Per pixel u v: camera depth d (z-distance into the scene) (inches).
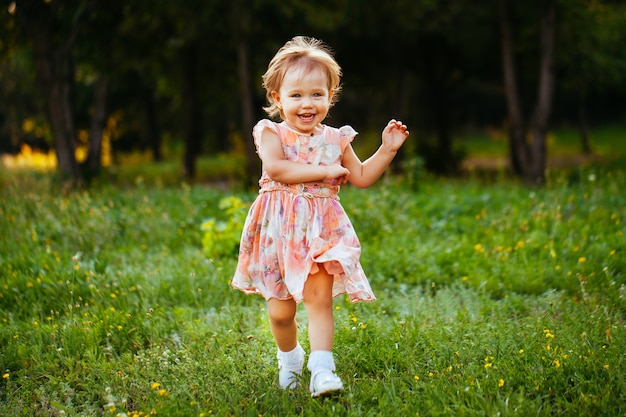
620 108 1440.7
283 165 119.1
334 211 122.0
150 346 150.8
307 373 128.3
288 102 121.8
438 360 129.5
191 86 681.6
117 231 259.1
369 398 117.9
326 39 591.2
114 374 134.2
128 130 1283.2
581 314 157.6
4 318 168.2
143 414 113.3
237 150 1258.6
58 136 445.4
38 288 185.3
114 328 156.3
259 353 142.1
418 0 527.5
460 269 200.7
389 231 253.4
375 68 704.4
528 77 691.4
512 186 411.2
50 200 285.6
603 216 267.3
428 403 111.0
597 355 127.4
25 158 789.9
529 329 146.9
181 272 200.1
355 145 1117.1
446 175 677.9
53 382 131.6
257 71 648.4
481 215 281.7
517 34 580.4
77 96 904.9
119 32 542.6
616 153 982.4
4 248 228.1
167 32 583.8
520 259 209.5
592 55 626.5
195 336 153.2
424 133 1067.3
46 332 154.1
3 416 118.5
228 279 192.7
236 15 497.7
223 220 297.7
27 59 545.3
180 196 361.7
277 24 527.2
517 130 497.7
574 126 1460.4
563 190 316.5
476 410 108.7
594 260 201.5
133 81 816.3
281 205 120.4
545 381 118.3
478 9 566.6
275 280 120.0
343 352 136.9
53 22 449.4
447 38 623.5
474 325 151.3
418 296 184.2
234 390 123.0
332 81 125.2
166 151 1272.1
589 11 548.1
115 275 196.9
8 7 420.5
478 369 124.5
